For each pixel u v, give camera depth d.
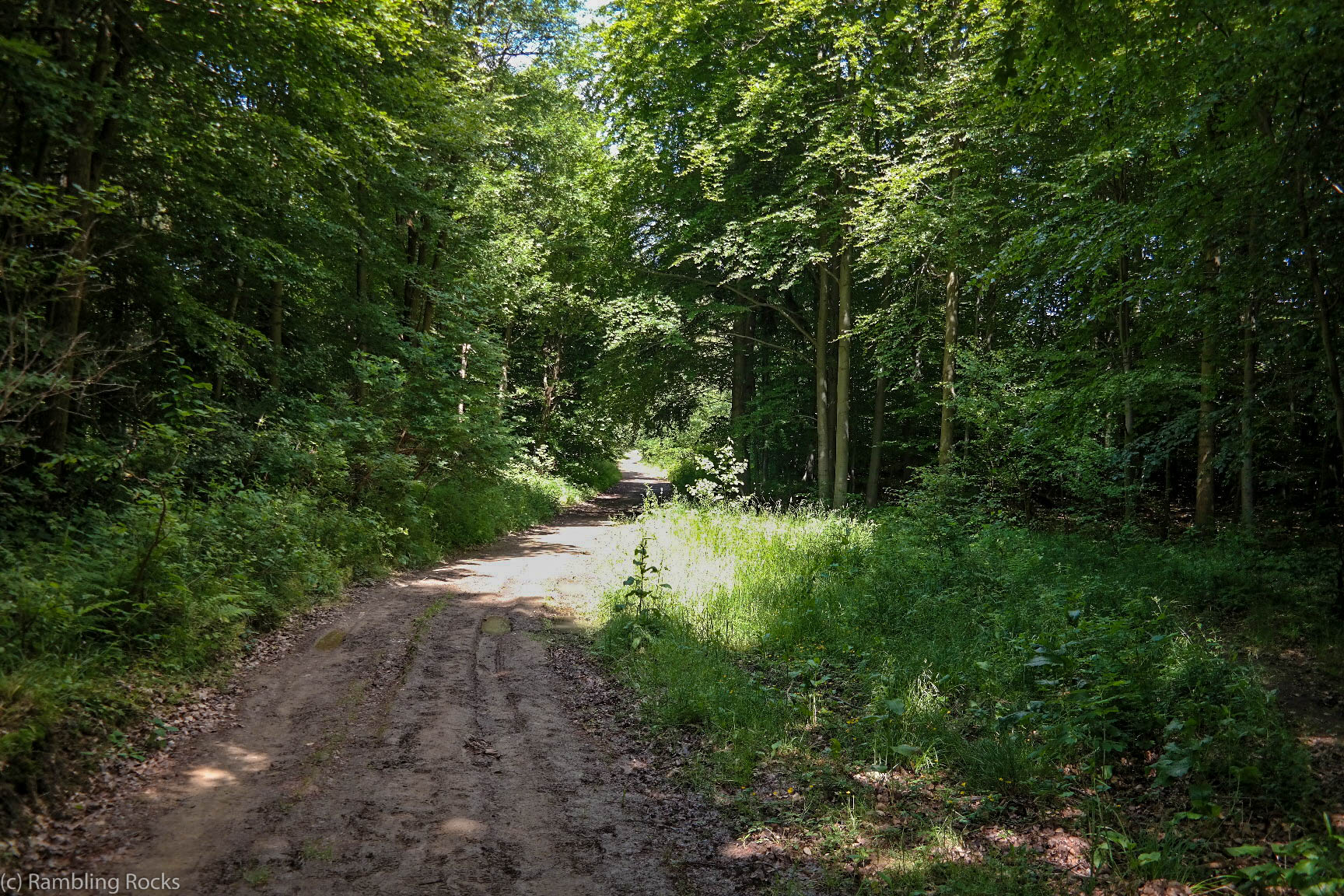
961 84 13.02
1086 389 11.39
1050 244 9.64
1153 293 9.81
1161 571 9.75
